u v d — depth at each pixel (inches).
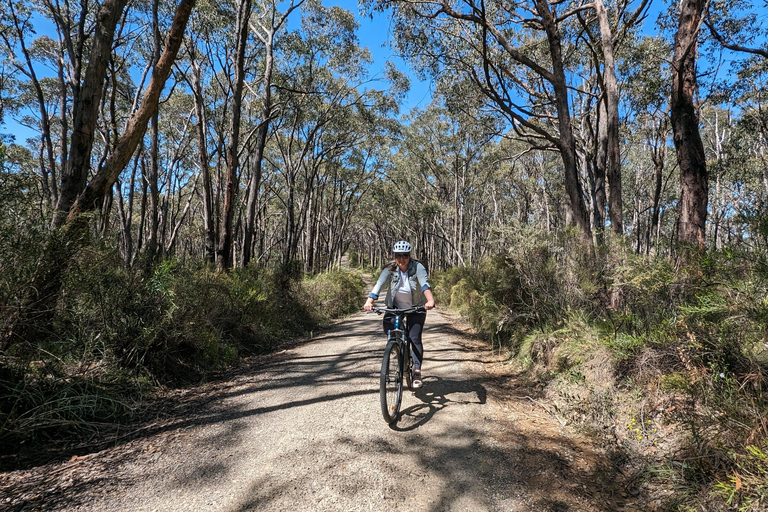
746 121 662.5
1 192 143.5
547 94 549.6
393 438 136.3
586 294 231.6
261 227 1542.8
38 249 149.9
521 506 100.6
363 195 1633.9
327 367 234.2
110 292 186.5
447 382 202.4
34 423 130.0
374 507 98.6
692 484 102.7
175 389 193.9
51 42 675.4
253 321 321.7
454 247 1250.0
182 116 984.9
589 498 104.8
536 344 211.2
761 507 87.0
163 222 1001.5
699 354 132.7
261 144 615.2
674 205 1227.2
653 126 737.0
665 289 164.9
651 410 133.9
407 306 170.7
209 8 570.9
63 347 165.9
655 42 555.2
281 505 98.7
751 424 104.2
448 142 1293.1
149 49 658.2
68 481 108.7
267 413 160.1
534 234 259.6
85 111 203.2
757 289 124.7
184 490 104.8
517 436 139.8
